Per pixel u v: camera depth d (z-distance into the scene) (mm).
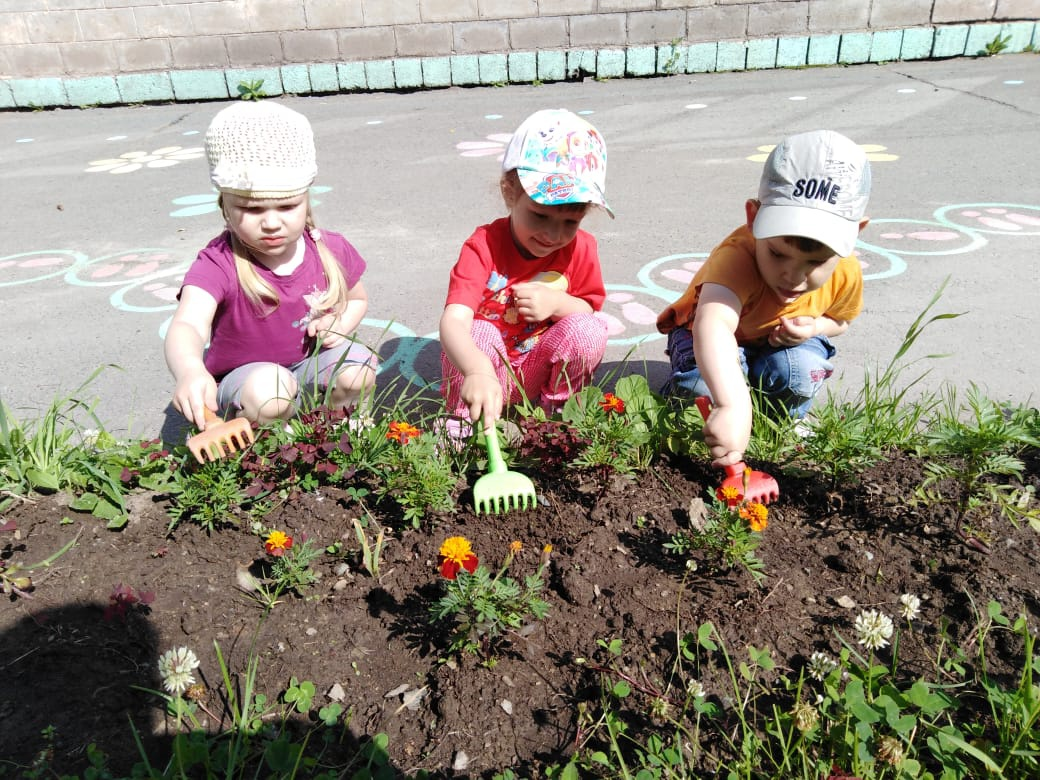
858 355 3143
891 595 1839
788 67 8781
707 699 1585
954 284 3748
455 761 1509
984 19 8750
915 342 3225
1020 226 4422
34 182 5973
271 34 8609
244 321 2432
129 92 8695
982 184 5098
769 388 2615
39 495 2135
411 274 4082
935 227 4449
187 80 8648
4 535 1981
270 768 1492
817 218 2000
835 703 1540
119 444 2324
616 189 5289
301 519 2053
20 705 1575
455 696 1614
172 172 6129
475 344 2303
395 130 7102
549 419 2389
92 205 5387
